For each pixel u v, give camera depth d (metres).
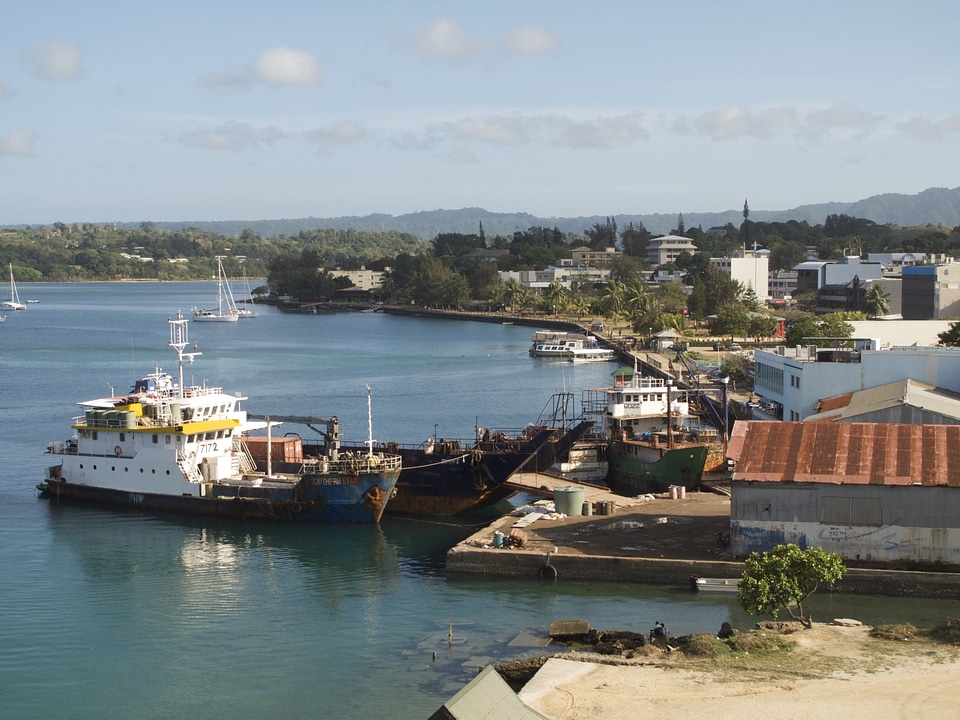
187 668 59.31
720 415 133.00
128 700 55.47
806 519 68.62
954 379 99.12
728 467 102.44
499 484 93.12
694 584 68.25
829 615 62.78
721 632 58.22
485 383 188.50
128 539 85.69
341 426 142.25
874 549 67.56
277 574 76.06
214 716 53.22
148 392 99.44
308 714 52.97
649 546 73.94
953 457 68.88
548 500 90.50
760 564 59.22
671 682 50.75
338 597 70.50
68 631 65.31
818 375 103.50
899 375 100.88
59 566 78.62
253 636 63.78
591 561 71.06
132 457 95.56
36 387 183.50
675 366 192.75
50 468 101.75
